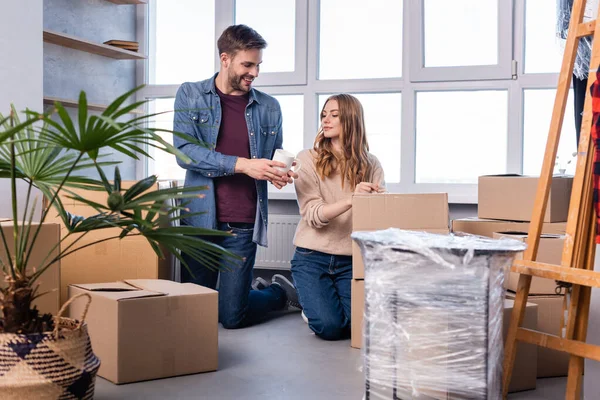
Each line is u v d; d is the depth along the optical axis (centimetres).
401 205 284
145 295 241
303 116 431
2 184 326
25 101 335
